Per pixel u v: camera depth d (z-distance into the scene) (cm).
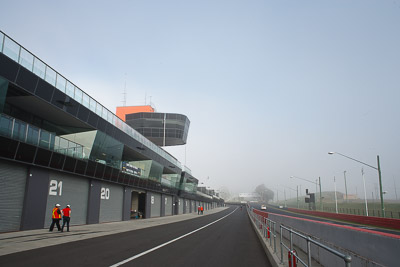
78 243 1399
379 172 3434
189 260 1025
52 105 2153
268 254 1133
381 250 582
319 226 1012
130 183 3450
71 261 948
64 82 2241
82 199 2556
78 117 2433
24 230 1848
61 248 1227
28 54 1877
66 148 2273
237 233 2158
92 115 2594
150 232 2062
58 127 2691
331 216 5325
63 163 2198
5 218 1736
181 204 6406
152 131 7056
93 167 2602
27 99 2075
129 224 2820
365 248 648
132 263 940
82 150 2527
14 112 2242
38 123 2489
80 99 2445
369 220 3566
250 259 1094
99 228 2255
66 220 1886
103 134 2814
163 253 1158
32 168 1941
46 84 2033
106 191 2977
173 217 4662
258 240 1762
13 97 2045
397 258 523
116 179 3070
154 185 4297
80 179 2534
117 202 3219
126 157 4259
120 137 3180
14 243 1330
